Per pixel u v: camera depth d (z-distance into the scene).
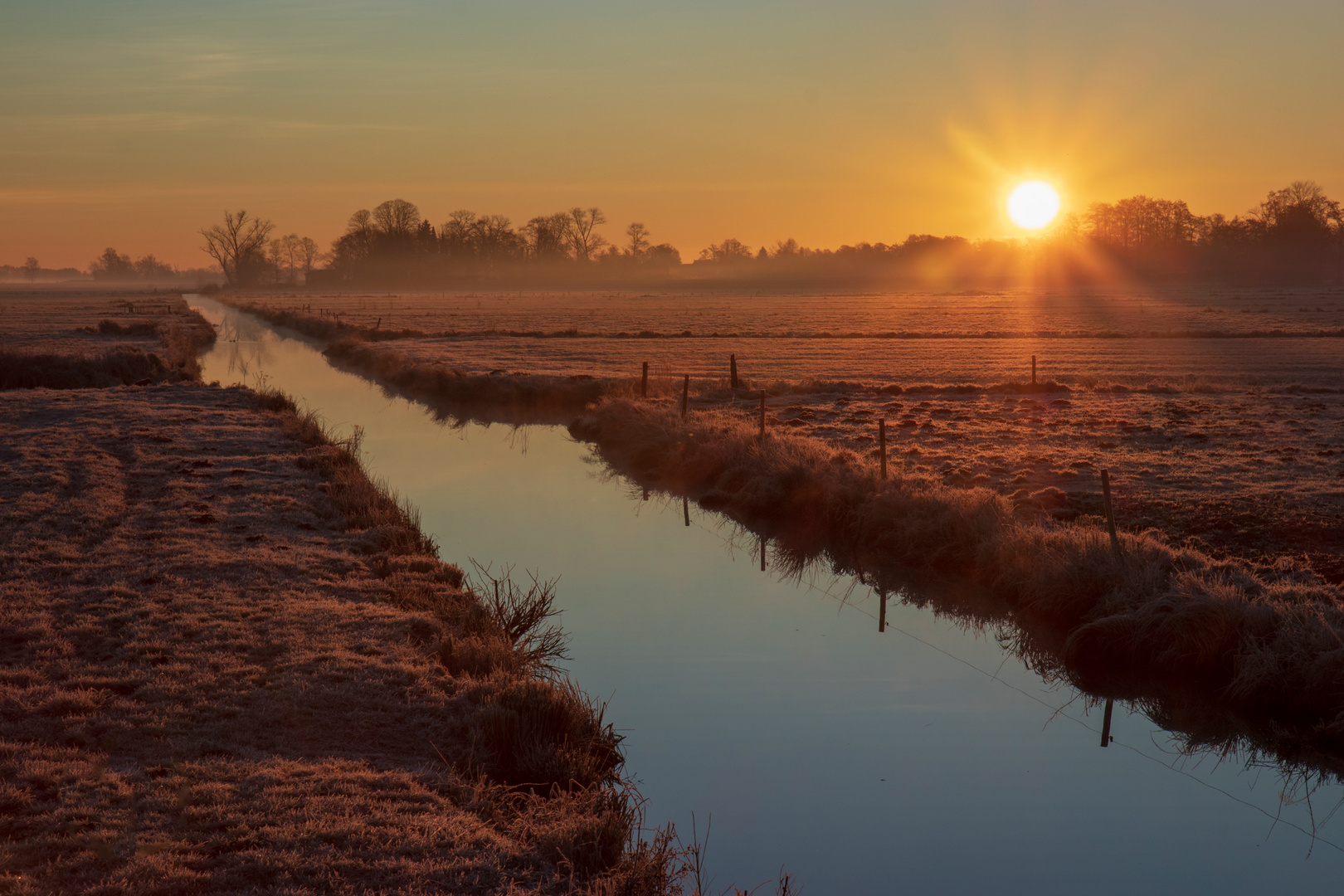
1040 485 19.25
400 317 89.56
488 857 6.34
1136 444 23.97
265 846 6.28
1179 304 109.81
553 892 6.08
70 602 10.84
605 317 91.50
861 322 83.19
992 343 58.56
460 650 9.97
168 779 7.05
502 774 7.86
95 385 35.94
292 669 9.25
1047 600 12.77
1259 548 14.57
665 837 7.22
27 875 5.73
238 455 20.44
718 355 50.78
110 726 7.88
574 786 7.77
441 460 24.92
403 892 5.88
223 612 10.71
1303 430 25.22
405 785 7.29
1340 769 9.34
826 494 17.98
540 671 10.98
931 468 20.80
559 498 20.72
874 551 16.47
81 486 16.86
